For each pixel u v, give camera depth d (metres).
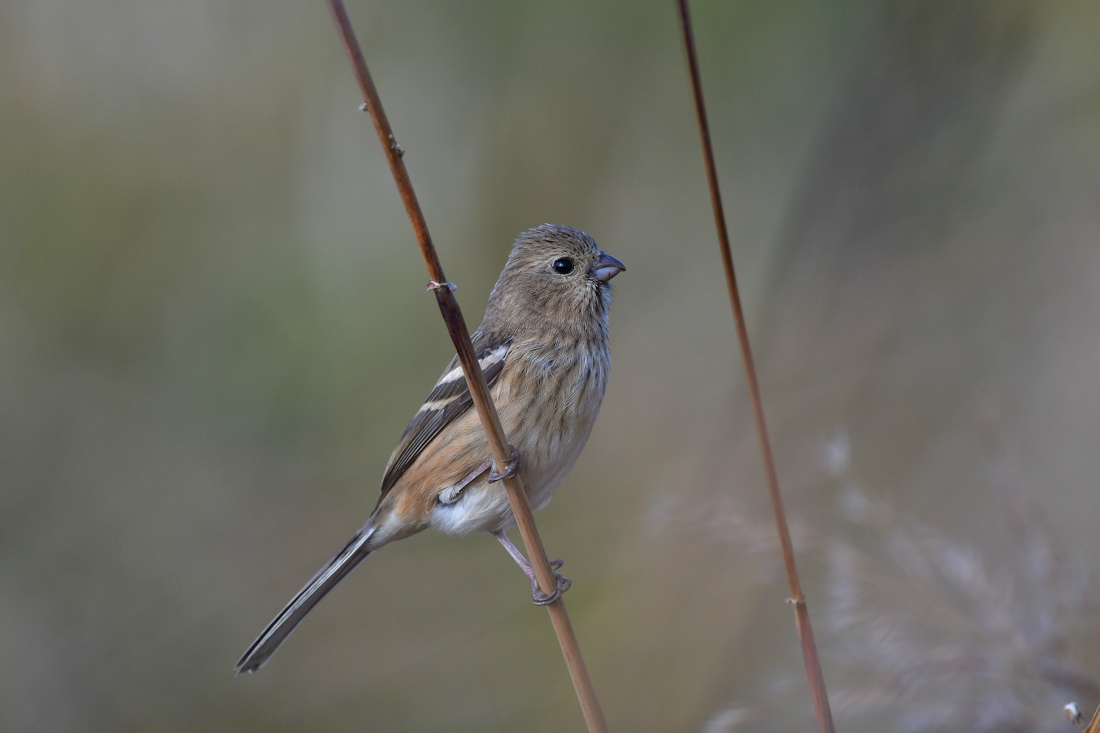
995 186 10.99
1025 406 10.44
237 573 11.91
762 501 10.01
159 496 12.28
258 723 11.25
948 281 10.97
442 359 12.55
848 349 10.91
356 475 12.11
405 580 11.68
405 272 12.79
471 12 13.16
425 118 13.23
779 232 11.39
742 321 5.06
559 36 13.06
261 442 12.40
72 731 11.28
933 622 6.80
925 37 10.85
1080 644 6.85
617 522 11.66
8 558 12.12
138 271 13.09
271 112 13.50
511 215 13.05
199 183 13.38
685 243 12.88
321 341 12.55
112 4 13.67
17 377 12.71
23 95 13.39
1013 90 10.90
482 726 10.71
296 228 13.11
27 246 13.07
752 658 9.48
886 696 6.53
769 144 12.46
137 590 11.94
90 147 13.38
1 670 11.48
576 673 5.63
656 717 9.77
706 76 12.59
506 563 11.66
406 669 11.24
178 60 13.71
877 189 11.09
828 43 11.78
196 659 11.57
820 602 8.98
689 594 10.01
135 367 12.83
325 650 11.43
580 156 13.08
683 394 12.29
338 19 4.85
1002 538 8.73
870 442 10.43
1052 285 10.85
